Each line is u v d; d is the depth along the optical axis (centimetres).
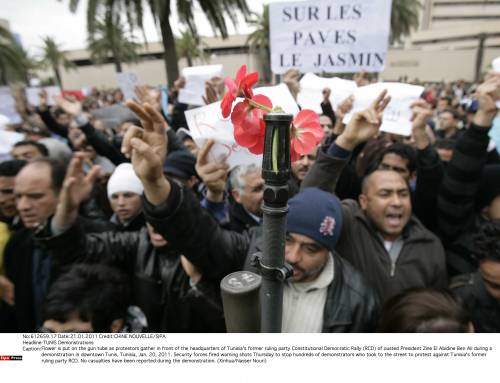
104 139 328
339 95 257
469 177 177
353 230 170
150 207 105
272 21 289
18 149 246
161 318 154
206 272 128
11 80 1448
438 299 108
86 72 3622
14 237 158
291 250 125
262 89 122
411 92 208
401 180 164
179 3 1229
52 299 115
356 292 133
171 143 255
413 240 164
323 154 158
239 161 135
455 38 3098
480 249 131
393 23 1877
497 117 218
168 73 1311
